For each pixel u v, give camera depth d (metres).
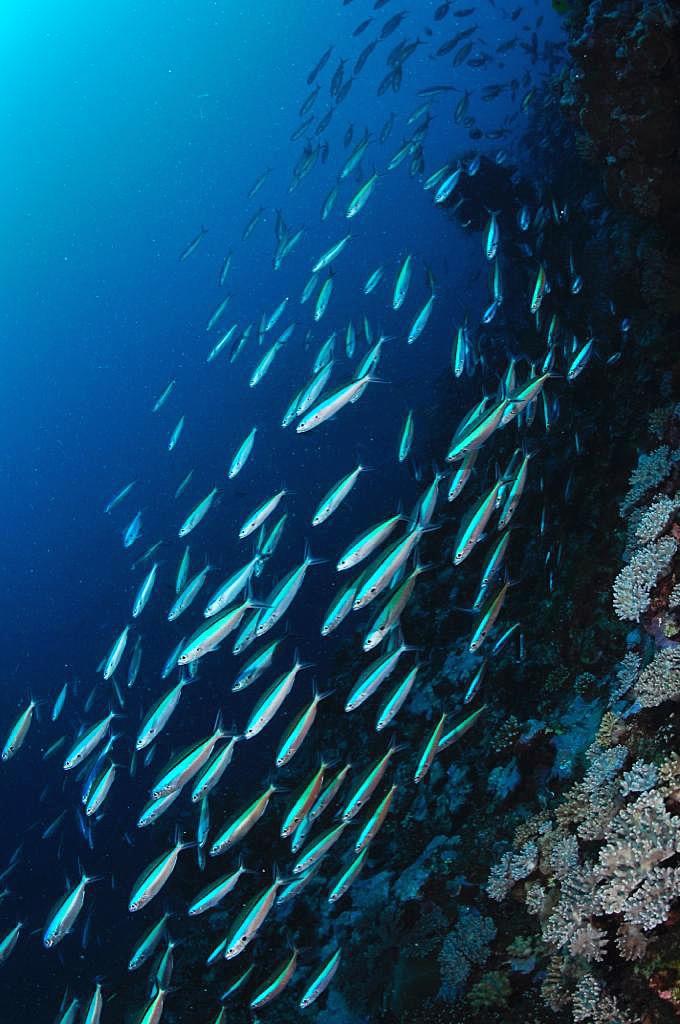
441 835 6.19
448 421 13.70
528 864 4.58
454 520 9.75
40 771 21.28
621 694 4.68
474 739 6.65
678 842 3.19
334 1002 5.83
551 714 5.68
